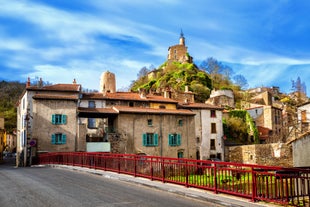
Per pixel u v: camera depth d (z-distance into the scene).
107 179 15.99
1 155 54.78
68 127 36.69
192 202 10.16
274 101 88.19
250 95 94.62
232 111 58.75
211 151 48.88
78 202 10.02
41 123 35.88
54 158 28.14
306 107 35.56
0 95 94.06
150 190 12.50
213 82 98.38
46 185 13.72
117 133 37.53
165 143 40.06
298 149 19.89
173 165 13.63
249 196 9.79
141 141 38.69
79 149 36.12
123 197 10.93
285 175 8.88
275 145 42.72
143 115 39.44
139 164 15.91
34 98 36.09
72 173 19.17
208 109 50.09
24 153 36.72
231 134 55.97
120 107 39.84
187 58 106.06
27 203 9.85
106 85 64.19
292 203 9.04
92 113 37.44
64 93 40.38
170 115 41.16
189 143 41.81
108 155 19.12
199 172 12.20
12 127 84.56
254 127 56.62
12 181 15.34
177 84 78.88
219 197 10.35
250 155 44.81
